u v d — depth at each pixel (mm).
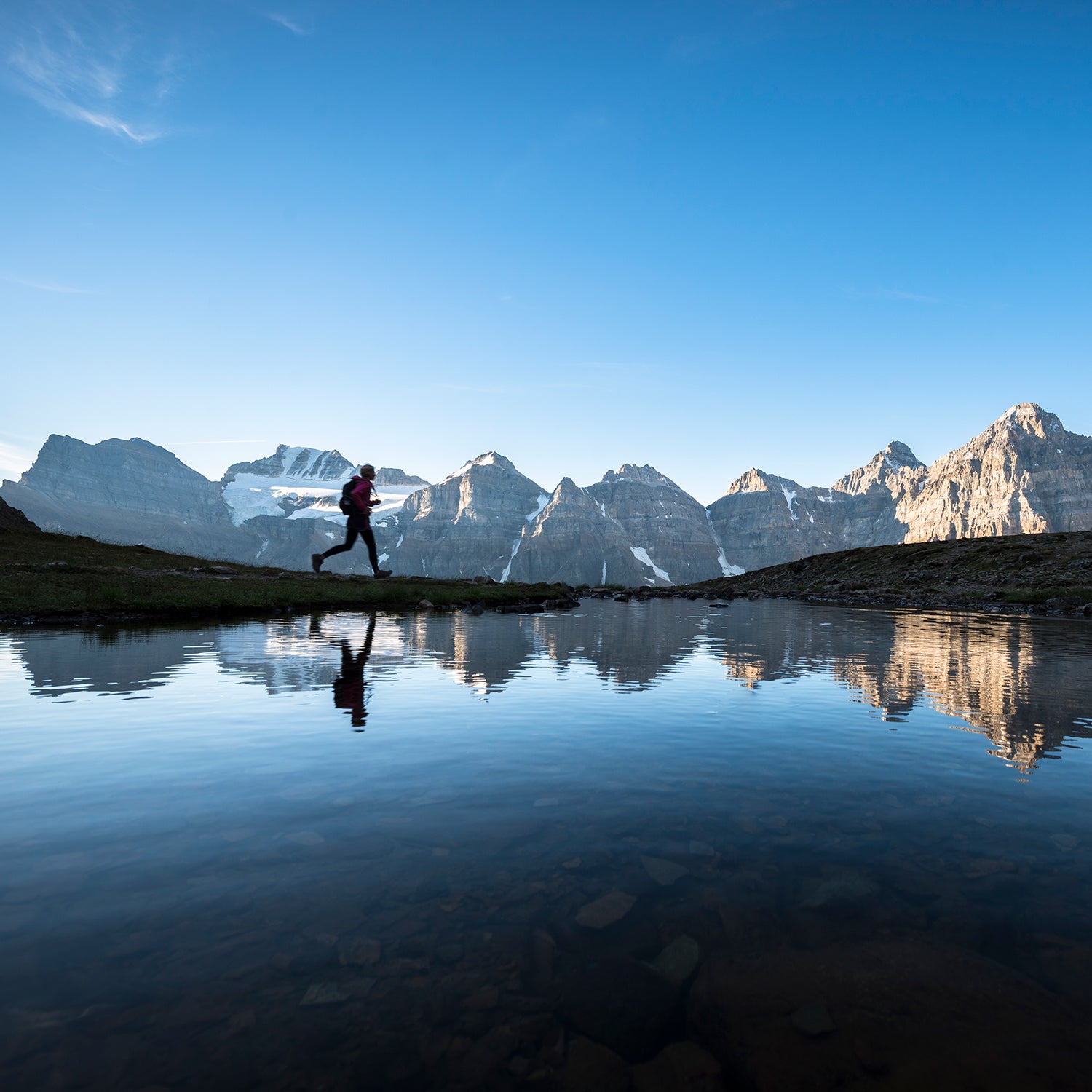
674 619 28281
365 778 5879
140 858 4211
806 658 14602
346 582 40250
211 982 3031
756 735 7531
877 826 4867
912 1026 2854
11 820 4816
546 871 4129
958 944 3398
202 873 4027
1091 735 7648
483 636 18984
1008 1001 2994
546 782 5812
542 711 8711
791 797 5477
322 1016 2865
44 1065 2498
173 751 6645
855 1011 2955
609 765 6316
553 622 25344
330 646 15648
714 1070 2609
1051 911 3684
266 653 14242
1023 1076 2580
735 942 3438
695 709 8875
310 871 4082
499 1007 2977
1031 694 10188
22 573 29250
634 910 3676
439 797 5418
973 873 4129
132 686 10250
